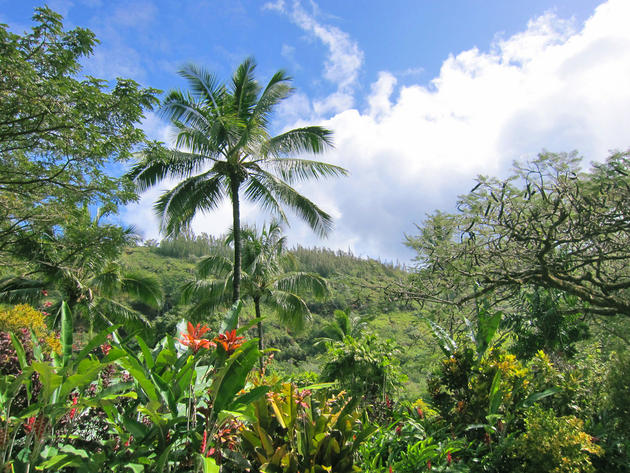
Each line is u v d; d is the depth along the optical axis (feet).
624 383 12.54
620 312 12.90
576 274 15.81
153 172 34.35
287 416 10.52
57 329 40.01
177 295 109.91
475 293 15.78
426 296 16.21
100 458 7.60
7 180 24.97
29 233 30.04
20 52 19.27
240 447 10.48
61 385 8.37
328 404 12.73
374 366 26.61
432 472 11.12
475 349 17.11
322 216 38.65
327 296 46.65
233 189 35.91
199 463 7.62
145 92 24.22
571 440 10.79
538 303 20.30
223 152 35.35
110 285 47.21
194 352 8.86
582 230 12.35
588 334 21.09
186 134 34.27
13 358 13.03
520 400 14.10
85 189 26.35
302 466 9.80
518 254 14.42
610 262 15.76
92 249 32.01
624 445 11.82
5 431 7.79
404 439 13.66
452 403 15.74
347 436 10.78
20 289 41.91
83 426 11.00
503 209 13.20
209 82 36.29
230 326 10.27
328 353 30.96
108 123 24.00
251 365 8.87
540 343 21.86
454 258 14.76
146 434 8.12
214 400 8.69
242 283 45.24
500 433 13.11
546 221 13.57
